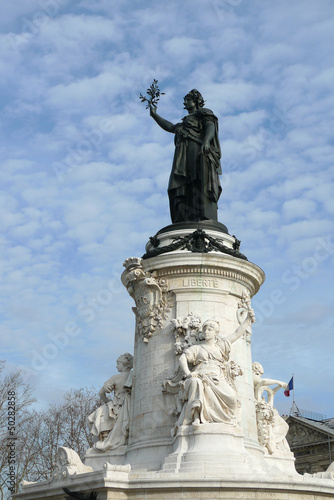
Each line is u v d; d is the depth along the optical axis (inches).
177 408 576.4
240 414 570.3
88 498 516.4
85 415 1277.1
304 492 520.4
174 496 498.0
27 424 1470.2
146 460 573.6
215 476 499.2
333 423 1941.4
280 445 656.4
